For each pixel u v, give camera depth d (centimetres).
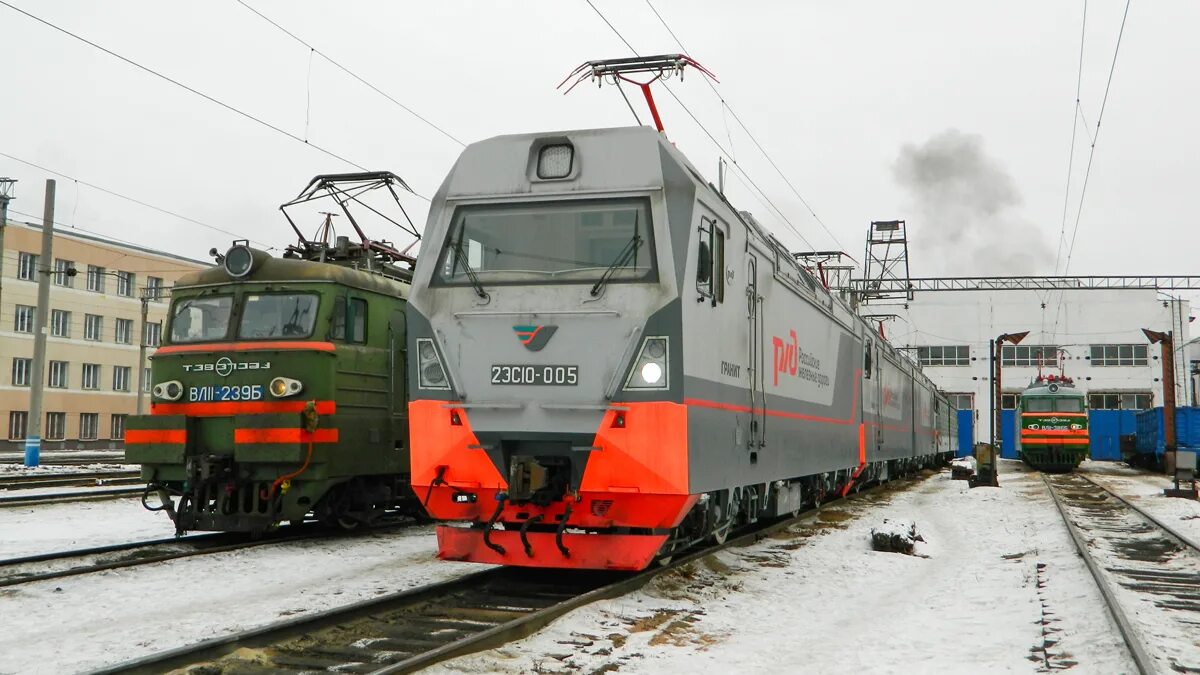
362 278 1231
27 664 586
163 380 1166
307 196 1403
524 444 792
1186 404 5722
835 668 600
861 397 1809
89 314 4975
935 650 651
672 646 642
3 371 4556
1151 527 1512
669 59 1145
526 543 793
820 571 1005
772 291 1112
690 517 880
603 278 783
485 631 601
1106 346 5866
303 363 1126
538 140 848
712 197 891
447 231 845
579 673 561
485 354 799
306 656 588
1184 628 738
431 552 1084
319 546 1128
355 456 1189
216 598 802
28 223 4672
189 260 5569
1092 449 5122
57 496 1591
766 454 1061
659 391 762
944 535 1437
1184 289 5794
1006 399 5991
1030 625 733
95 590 818
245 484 1138
